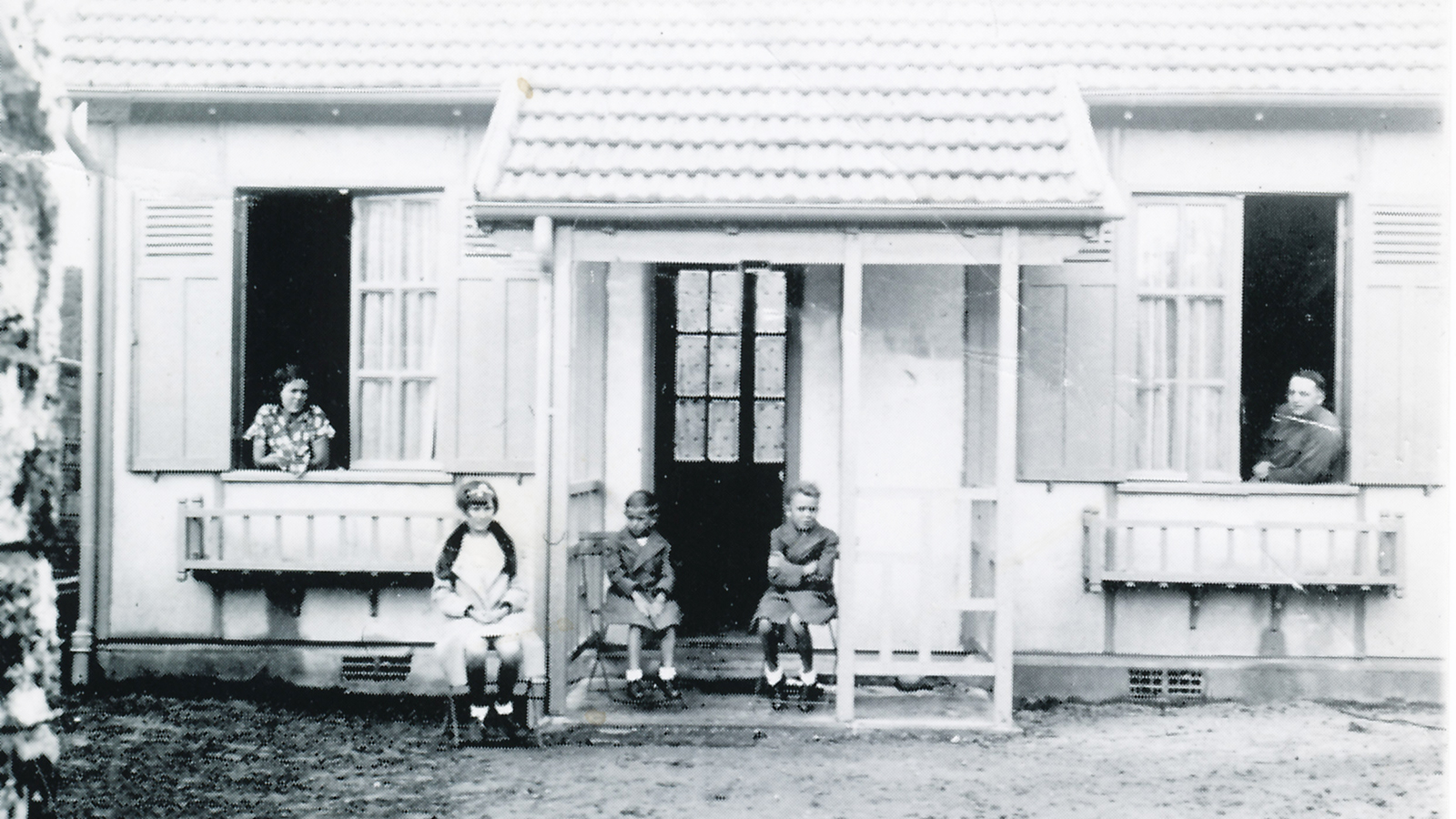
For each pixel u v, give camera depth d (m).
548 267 5.85
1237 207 6.82
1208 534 6.78
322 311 7.31
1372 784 5.12
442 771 5.23
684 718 5.99
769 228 5.72
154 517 6.94
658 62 6.54
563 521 5.92
